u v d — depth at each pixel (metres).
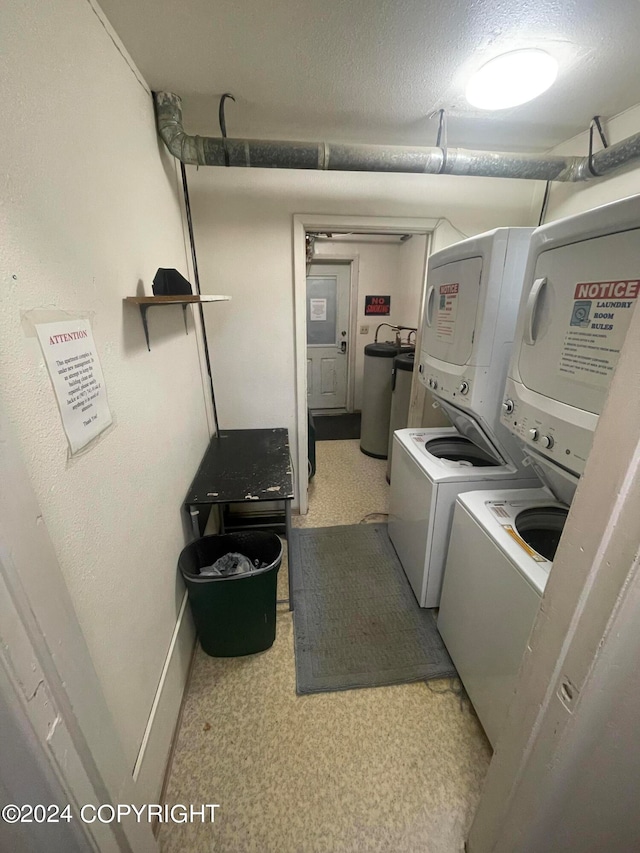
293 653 1.61
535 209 2.21
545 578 0.96
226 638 1.54
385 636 1.69
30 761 0.58
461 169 1.70
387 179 2.04
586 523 0.57
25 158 0.66
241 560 1.62
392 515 2.24
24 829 0.62
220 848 1.03
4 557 0.51
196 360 1.99
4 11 0.61
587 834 0.77
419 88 1.41
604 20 1.06
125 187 1.13
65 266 0.77
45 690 0.58
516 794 0.78
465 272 1.43
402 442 1.96
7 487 0.52
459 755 1.24
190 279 1.95
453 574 1.46
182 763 1.22
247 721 1.35
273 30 1.09
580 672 0.60
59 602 0.62
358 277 4.25
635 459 0.48
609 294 0.80
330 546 2.31
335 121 1.67
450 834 1.05
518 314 1.17
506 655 1.10
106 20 1.01
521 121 1.69
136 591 1.05
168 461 1.40
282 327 2.23
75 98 0.84
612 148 1.60
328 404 4.80
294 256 2.07
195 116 1.62
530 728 0.72
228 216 1.98
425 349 1.87
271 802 1.12
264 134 1.78
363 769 1.20
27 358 0.64
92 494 0.84
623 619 0.53
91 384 0.85
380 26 1.07
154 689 1.15
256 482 1.72
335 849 1.02
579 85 1.41
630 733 0.63
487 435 1.55
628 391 0.49
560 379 0.97
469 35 1.12
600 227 0.81
